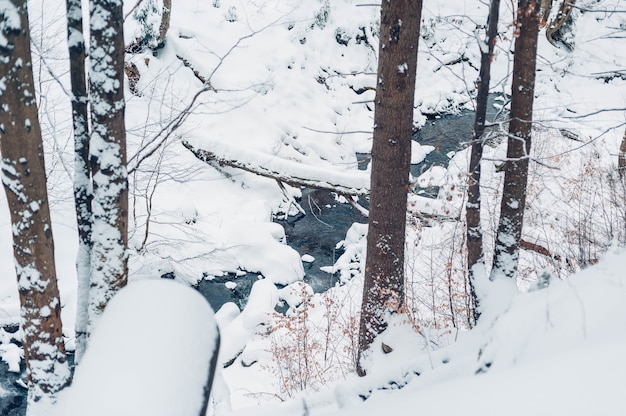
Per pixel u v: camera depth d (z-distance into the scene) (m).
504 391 1.88
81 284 6.15
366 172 16.66
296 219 15.61
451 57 21.83
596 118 18.55
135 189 11.77
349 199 14.69
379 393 5.01
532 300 3.56
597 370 1.74
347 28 21.77
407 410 2.21
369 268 7.94
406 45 6.98
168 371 1.04
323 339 10.00
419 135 19.33
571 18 21.94
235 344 10.31
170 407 0.98
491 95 21.09
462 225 9.91
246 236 13.92
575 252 9.22
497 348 3.31
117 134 5.54
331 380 8.63
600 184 10.88
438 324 8.36
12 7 4.57
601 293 3.13
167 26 18.03
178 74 18.05
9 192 5.07
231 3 21.62
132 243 12.80
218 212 14.94
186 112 6.98
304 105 19.34
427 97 20.69
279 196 16.08
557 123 16.59
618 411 1.50
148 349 1.07
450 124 19.91
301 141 18.12
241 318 11.29
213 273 13.25
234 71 19.02
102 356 1.06
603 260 3.58
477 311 6.74
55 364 5.65
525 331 3.27
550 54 21.73
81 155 6.09
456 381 2.30
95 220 5.69
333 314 10.19
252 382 9.36
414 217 11.53
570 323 3.04
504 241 6.84
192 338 1.13
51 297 5.46
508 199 6.71
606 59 21.14
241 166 15.27
